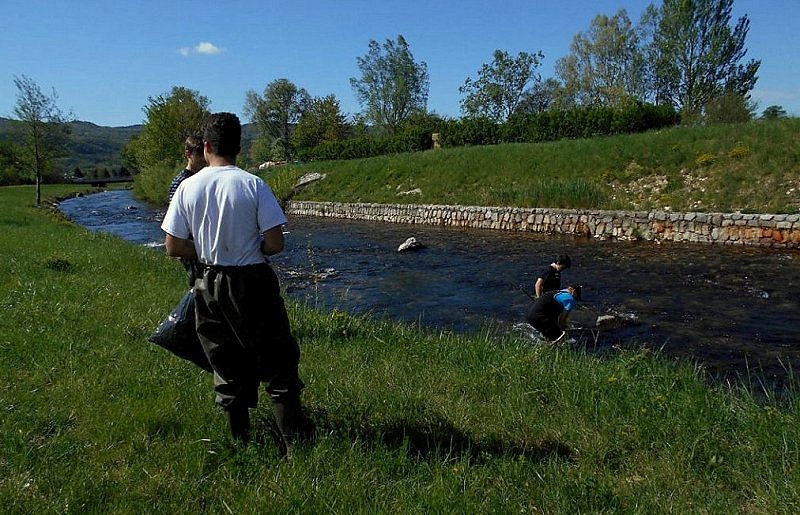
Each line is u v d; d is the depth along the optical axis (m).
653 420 3.74
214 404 3.82
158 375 4.41
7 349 4.74
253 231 2.92
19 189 50.62
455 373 4.94
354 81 61.88
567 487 2.86
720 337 7.86
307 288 11.90
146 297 7.62
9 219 20.80
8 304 6.41
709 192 18.05
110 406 3.70
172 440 3.31
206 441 3.21
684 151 20.45
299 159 47.38
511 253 15.69
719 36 48.03
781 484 2.92
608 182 21.17
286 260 15.84
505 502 2.71
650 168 20.69
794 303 9.41
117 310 6.68
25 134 31.88
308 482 2.81
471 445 3.42
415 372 4.97
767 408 3.92
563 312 7.98
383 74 61.44
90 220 29.11
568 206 20.52
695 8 48.50
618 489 2.92
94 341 5.24
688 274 12.01
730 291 10.39
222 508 2.62
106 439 3.25
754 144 19.08
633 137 23.19
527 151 25.69
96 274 9.59
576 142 25.08
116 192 57.03
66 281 8.32
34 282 7.91
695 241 16.36
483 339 6.67
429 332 8.01
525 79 53.50
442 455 3.25
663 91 53.59
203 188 2.91
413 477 2.94
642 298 10.12
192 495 2.71
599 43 56.72
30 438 3.19
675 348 7.47
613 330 8.37
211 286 2.91
